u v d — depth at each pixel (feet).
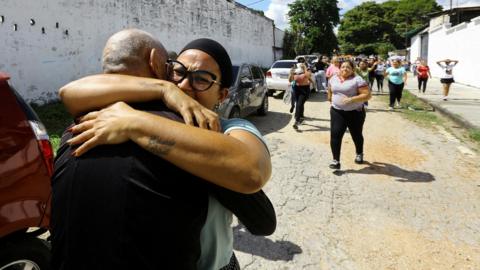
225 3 70.49
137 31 4.31
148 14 48.21
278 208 14.70
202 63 4.38
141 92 3.77
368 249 11.94
